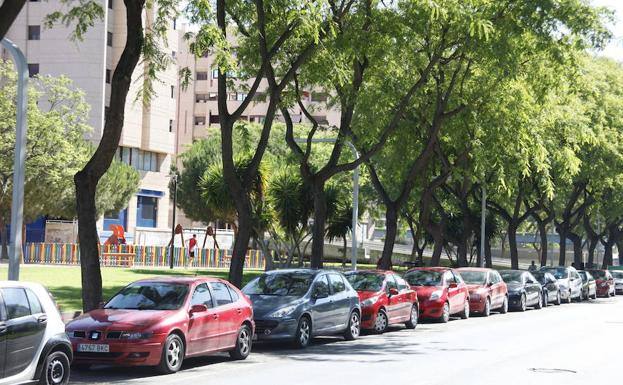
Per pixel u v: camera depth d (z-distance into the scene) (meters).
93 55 66.56
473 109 28.11
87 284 16.50
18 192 15.19
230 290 15.03
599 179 42.19
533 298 33.19
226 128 20.38
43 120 45.25
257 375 12.80
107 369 13.42
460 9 22.12
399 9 23.05
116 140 16.48
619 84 41.91
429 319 25.41
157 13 18.92
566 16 21.64
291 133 24.80
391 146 30.39
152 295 13.84
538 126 30.05
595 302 41.12
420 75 26.69
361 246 75.81
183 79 18.81
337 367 13.91
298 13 17.89
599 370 13.81
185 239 66.75
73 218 54.31
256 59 22.14
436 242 35.44
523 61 25.38
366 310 20.42
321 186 24.92
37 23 66.94
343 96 24.61
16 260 15.13
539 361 15.03
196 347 13.60
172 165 80.06
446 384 11.91
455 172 30.48
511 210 51.91
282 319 16.41
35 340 10.13
